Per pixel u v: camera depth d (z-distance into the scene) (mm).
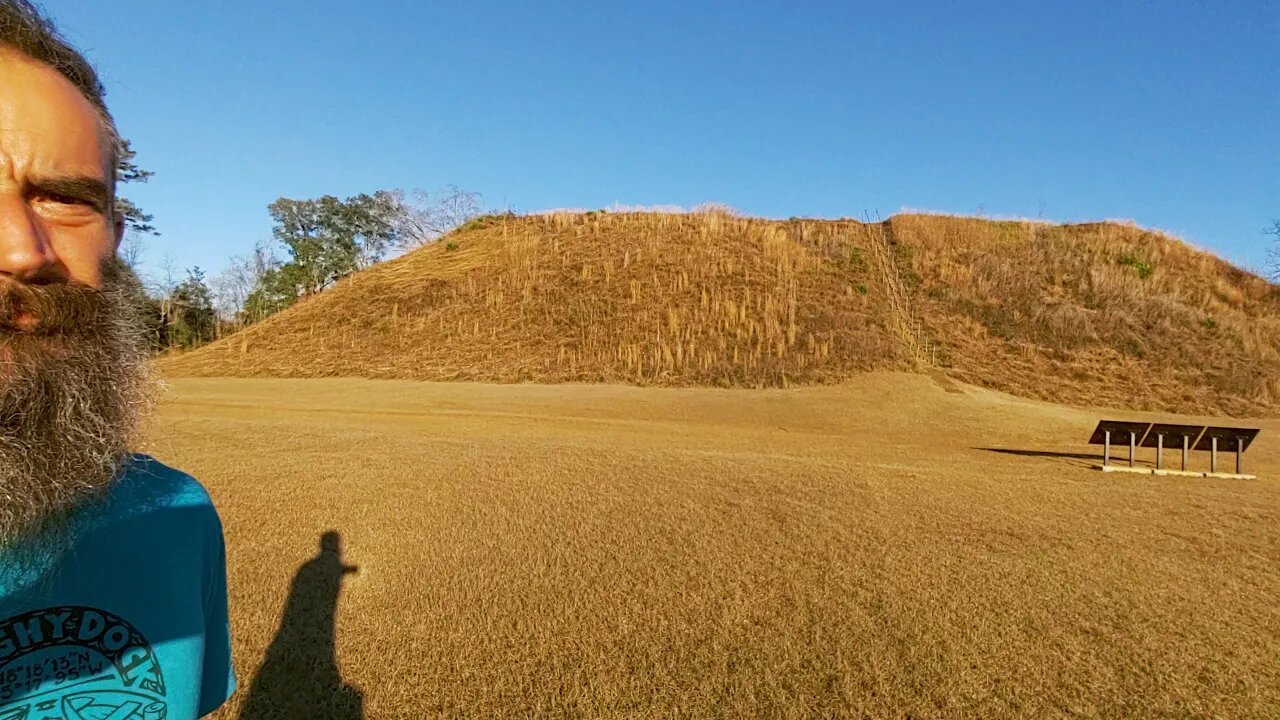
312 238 50906
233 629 4645
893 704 3846
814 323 26516
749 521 7309
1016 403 21016
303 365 26062
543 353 25547
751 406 19797
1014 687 4027
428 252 37344
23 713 973
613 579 5602
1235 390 23375
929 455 13617
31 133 945
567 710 3809
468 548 6312
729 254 31984
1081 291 29844
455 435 13562
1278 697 3965
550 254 33344
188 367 26844
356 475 9195
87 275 1022
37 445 920
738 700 3883
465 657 4363
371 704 3857
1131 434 12398
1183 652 4488
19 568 992
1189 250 33719
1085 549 6691
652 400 20422
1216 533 7520
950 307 28594
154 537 1135
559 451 11547
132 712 1046
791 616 4953
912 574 5812
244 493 8133
